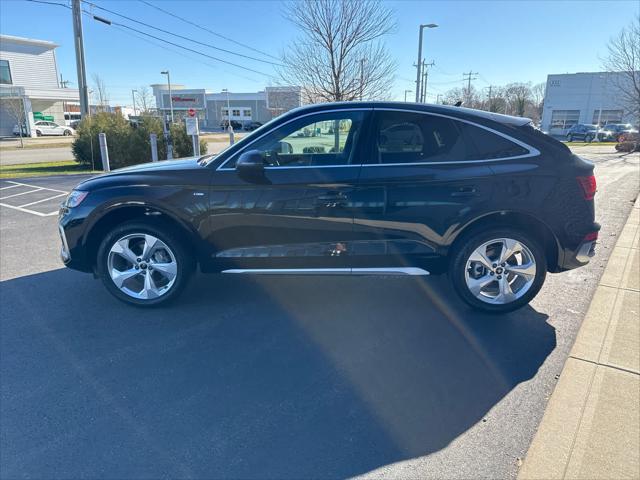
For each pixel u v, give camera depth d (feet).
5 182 39.99
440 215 11.81
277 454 7.52
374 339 11.38
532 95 272.31
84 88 57.26
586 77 163.94
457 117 11.84
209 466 7.25
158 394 9.11
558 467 7.13
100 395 9.05
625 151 83.05
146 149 57.06
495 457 7.47
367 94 58.65
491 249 12.34
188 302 13.51
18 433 7.94
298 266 12.41
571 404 8.64
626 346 10.64
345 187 11.75
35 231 22.13
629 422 8.12
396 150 11.88
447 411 8.64
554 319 12.49
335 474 7.11
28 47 142.72
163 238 12.38
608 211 25.89
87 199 12.35
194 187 12.01
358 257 12.25
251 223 12.12
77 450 7.56
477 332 11.75
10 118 139.33
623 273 15.26
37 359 10.36
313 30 54.39
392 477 7.06
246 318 12.50
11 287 14.62
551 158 11.73
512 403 8.88
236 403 8.85
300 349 10.89
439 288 14.61
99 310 12.94
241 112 242.37
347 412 8.61
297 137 12.17
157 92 245.86
